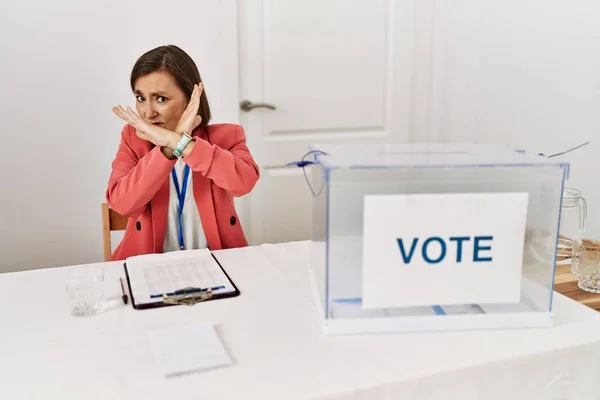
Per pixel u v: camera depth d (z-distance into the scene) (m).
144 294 1.13
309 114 2.63
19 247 2.28
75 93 2.23
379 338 0.97
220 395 0.81
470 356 0.91
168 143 1.43
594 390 0.98
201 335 0.96
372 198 0.93
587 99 2.19
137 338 0.97
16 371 0.87
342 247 0.95
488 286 0.98
